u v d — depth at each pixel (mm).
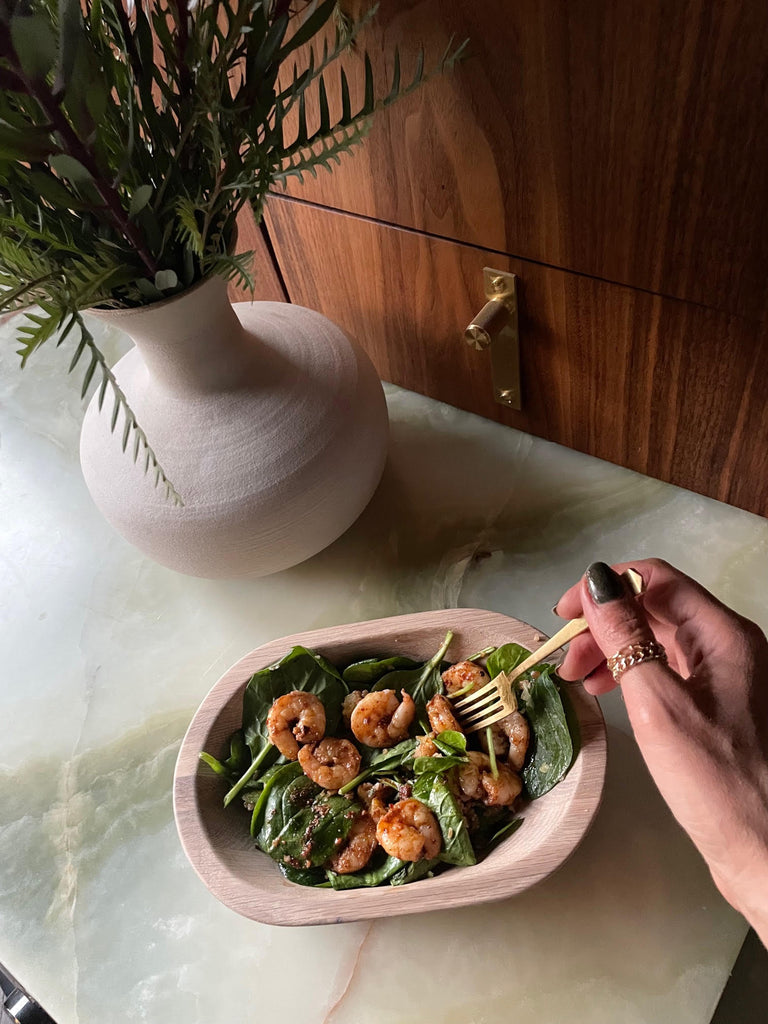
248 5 359
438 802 427
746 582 560
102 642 610
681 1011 421
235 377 481
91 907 498
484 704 462
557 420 625
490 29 410
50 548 667
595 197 452
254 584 618
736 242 426
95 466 509
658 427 569
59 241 371
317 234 601
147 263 386
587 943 446
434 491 640
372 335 668
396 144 495
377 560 614
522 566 592
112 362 781
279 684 475
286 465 482
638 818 479
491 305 548
